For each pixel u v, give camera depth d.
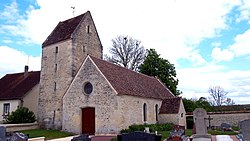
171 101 31.30
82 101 24.83
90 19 32.25
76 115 24.97
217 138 19.70
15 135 16.59
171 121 29.69
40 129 28.45
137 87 27.78
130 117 24.34
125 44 48.47
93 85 24.47
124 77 27.61
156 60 46.62
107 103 23.34
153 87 33.25
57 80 29.39
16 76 38.81
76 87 25.52
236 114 31.19
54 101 29.08
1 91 35.94
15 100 32.66
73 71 28.50
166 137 19.98
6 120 29.61
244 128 15.64
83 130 24.42
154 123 28.88
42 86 30.56
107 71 25.38
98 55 32.53
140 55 48.38
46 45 31.41
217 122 31.73
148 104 28.28
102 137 20.77
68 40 29.33
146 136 11.37
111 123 22.80
